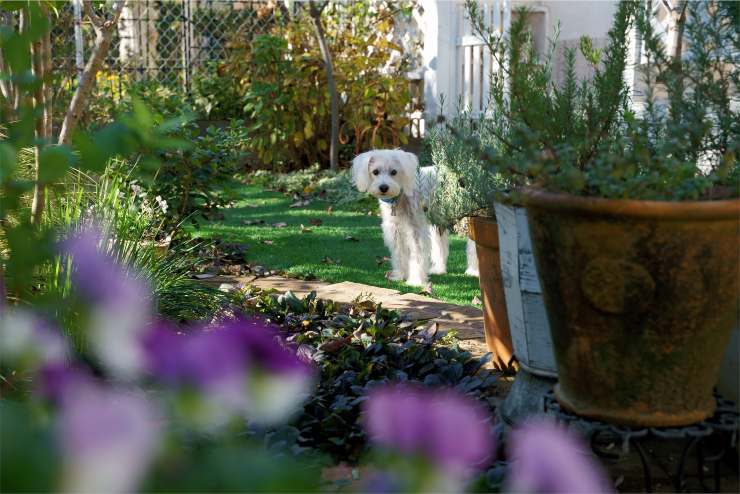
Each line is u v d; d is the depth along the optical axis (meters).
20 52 1.62
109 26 3.06
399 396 0.85
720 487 2.27
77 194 3.64
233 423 1.10
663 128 2.83
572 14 10.73
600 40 10.32
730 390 2.30
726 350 2.30
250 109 10.66
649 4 2.95
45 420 0.82
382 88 10.63
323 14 11.10
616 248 1.93
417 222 5.41
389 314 3.89
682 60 2.88
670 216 1.86
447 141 4.22
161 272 3.75
